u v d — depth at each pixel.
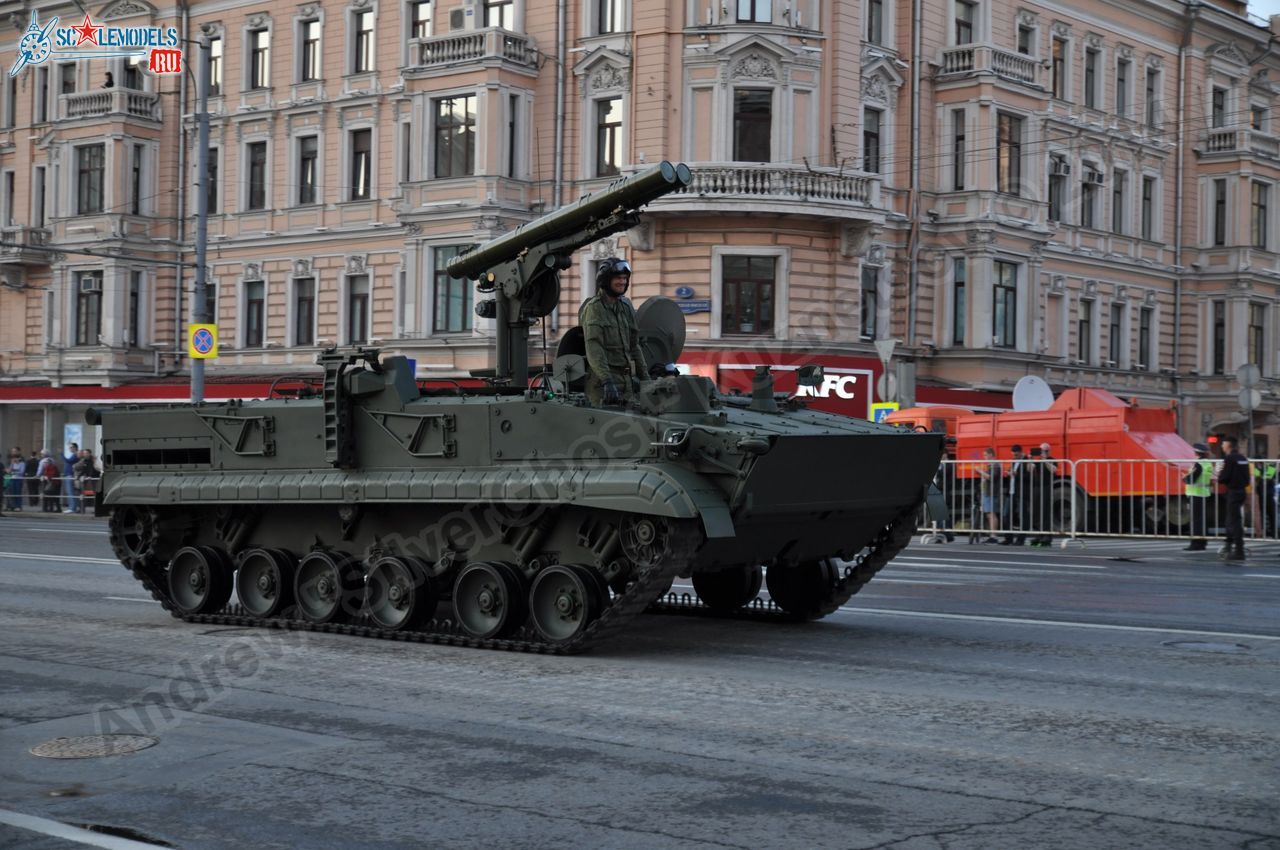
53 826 5.79
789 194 30.02
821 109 31.20
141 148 40.44
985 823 5.66
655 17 31.25
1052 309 36.41
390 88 35.81
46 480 36.47
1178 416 41.44
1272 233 42.53
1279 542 20.47
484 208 32.88
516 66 33.00
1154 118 40.47
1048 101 35.41
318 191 37.44
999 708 7.96
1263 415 41.88
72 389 40.72
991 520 22.70
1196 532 20.73
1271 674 9.11
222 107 39.31
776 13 30.83
